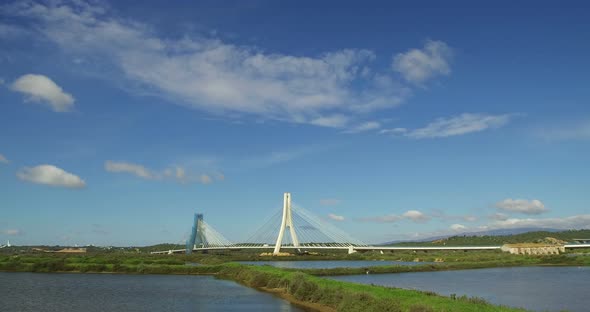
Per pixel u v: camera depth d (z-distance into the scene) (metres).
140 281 114.56
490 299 79.50
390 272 152.75
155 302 74.88
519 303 74.81
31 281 111.44
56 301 75.88
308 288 74.31
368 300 52.16
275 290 91.25
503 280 120.31
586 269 172.00
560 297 82.56
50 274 135.00
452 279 122.69
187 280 118.62
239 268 128.50
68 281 112.38
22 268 144.25
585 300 78.44
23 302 74.44
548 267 187.12
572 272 154.25
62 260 154.75
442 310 42.28
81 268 144.50
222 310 66.31
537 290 94.25
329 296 65.38
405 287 99.62
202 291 90.94
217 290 92.81
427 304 45.03
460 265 179.25
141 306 70.62
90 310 67.00
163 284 106.25
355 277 128.75
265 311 64.81
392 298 50.28
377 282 111.62
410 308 44.19
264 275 101.38
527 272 155.88
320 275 133.12
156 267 143.25
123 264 154.25
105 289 94.31
